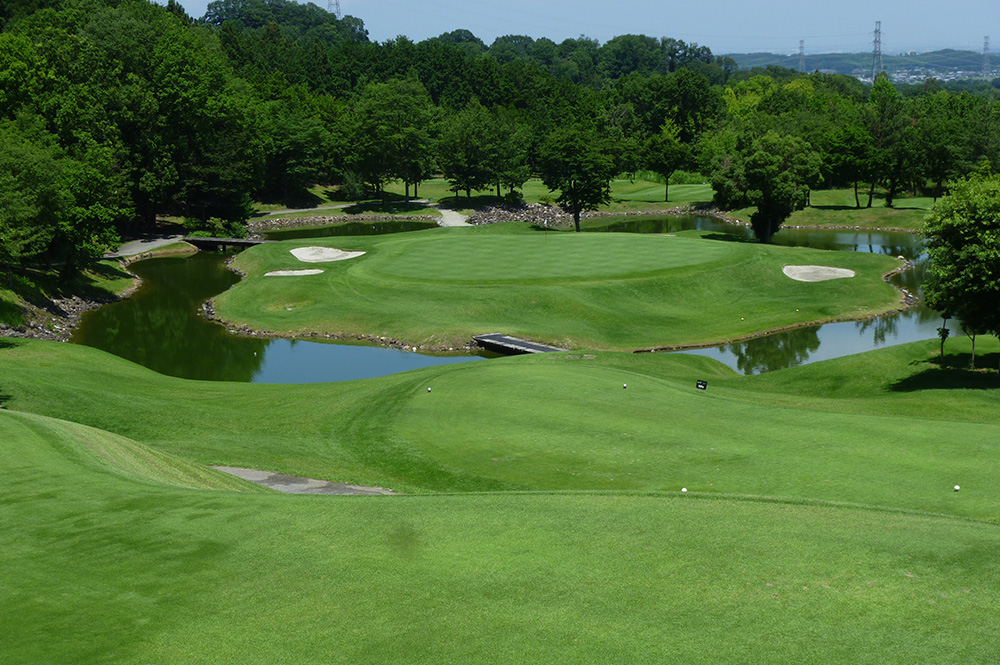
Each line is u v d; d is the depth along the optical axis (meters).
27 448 20.23
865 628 10.62
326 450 27.09
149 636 10.85
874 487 19.55
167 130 101.12
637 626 10.85
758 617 10.98
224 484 22.03
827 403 32.34
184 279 78.25
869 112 129.38
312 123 140.88
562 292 61.22
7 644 10.62
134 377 40.50
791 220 115.50
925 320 57.84
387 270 70.19
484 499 16.38
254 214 125.31
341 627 11.05
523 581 12.27
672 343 53.50
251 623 11.17
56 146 73.19
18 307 58.12
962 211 34.53
